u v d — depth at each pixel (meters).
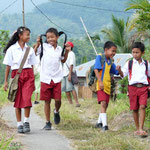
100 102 7.07
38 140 5.79
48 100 7.07
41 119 8.48
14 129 6.70
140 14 8.48
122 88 13.48
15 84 6.33
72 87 10.79
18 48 6.45
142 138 5.92
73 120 8.10
